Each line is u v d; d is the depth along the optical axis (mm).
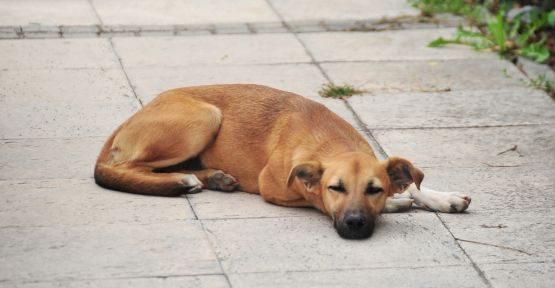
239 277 8445
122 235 9125
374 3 17703
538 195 10508
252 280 8398
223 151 10227
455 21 16812
